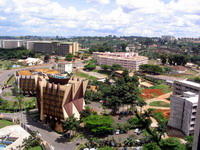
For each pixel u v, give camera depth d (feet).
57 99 384.47
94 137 348.79
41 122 427.33
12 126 405.18
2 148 325.42
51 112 399.44
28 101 558.15
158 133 348.38
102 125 364.79
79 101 420.36
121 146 329.52
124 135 368.48
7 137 359.46
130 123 403.95
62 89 377.91
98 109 508.12
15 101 545.03
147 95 616.80
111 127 368.89
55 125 393.09
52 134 376.89
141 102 453.58
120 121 425.69
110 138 355.77
